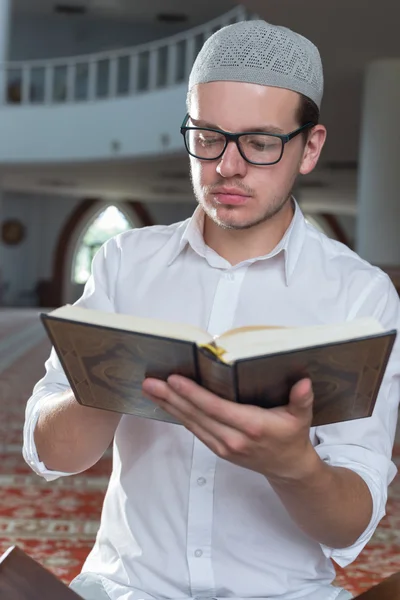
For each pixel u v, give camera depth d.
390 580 1.58
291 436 1.38
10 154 20.81
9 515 4.87
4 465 5.95
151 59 19.14
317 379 1.39
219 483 1.79
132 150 19.16
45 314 1.41
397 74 11.80
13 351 13.12
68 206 27.95
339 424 1.79
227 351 1.32
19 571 1.56
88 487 5.52
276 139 1.69
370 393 1.48
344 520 1.61
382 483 1.75
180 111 17.84
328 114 14.93
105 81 22.16
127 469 1.87
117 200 28.02
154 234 2.00
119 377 1.49
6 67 21.09
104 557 1.91
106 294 1.98
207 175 1.72
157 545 1.81
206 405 1.36
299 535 1.81
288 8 9.84
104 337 1.39
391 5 9.55
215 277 1.90
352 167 19.45
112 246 2.02
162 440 1.82
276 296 1.87
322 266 1.89
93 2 23.70
